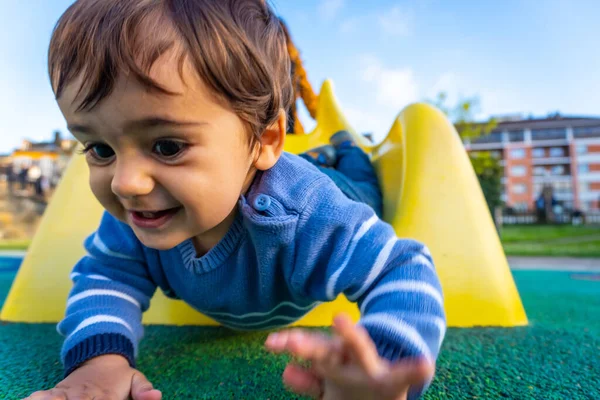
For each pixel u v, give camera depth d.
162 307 1.28
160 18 0.59
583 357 1.06
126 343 0.79
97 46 0.57
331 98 2.29
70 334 0.80
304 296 0.88
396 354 0.62
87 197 1.43
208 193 0.63
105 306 0.85
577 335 1.23
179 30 0.59
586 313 1.58
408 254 0.77
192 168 0.61
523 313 1.30
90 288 0.88
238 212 0.81
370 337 0.64
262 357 1.03
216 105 0.62
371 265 0.75
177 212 0.66
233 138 0.65
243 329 1.10
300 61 2.27
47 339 1.19
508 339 1.15
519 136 21.98
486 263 1.26
